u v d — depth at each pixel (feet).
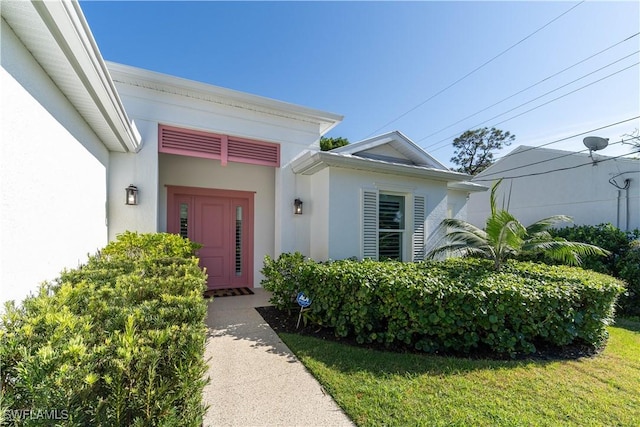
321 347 12.23
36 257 7.57
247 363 10.90
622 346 13.99
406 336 12.08
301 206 22.17
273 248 26.05
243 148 20.71
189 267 10.97
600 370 11.09
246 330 14.39
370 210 21.15
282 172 21.79
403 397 8.71
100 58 8.15
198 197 23.90
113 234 16.33
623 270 22.38
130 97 17.07
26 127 7.09
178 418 4.19
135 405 3.84
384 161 21.59
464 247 18.69
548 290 12.76
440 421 7.61
